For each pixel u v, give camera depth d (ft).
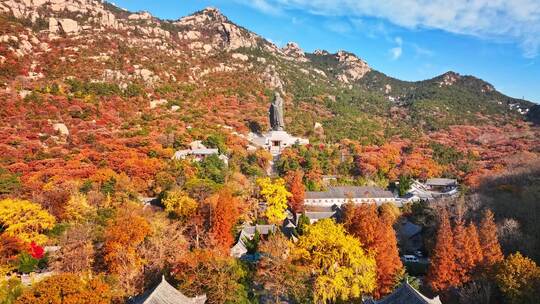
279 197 300.20
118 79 561.02
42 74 522.88
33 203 247.09
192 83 636.48
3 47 534.37
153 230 219.41
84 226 229.04
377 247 201.36
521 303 173.27
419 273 237.45
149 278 183.93
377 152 503.20
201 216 250.37
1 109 415.23
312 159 441.68
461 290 191.21
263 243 209.05
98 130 419.95
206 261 176.55
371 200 379.55
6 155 339.98
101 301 148.15
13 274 198.90
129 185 308.19
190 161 372.17
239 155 426.92
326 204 370.12
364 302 164.96
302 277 176.04
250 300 177.58
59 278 148.56
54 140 388.57
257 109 602.03
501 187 309.42
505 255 220.84
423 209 320.09
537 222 241.14
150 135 418.72
